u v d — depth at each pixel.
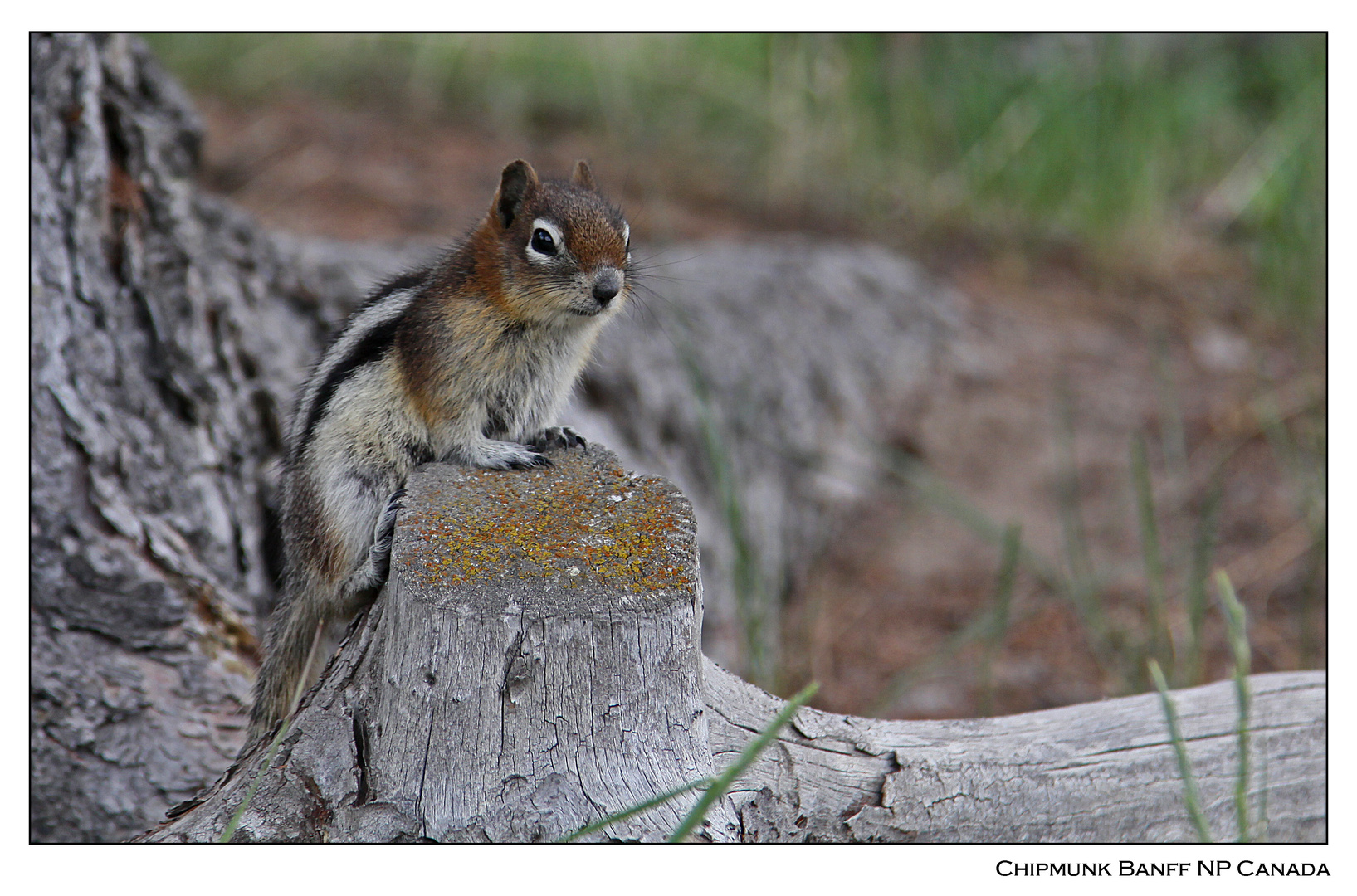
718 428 14.17
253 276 11.49
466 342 8.26
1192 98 22.08
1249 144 22.28
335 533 8.13
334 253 13.27
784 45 21.78
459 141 20.69
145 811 8.90
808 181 21.11
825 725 7.52
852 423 16.08
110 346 9.46
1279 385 17.53
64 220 9.43
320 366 8.74
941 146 21.80
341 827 6.20
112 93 10.13
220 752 9.12
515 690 5.90
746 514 13.91
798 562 14.60
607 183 20.19
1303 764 8.20
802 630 13.24
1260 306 19.67
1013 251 20.92
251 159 18.56
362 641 6.66
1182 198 22.17
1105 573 14.00
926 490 13.27
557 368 8.73
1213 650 12.66
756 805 7.17
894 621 13.62
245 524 10.16
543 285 8.16
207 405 9.95
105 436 9.17
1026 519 14.98
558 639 5.86
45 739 8.76
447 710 5.92
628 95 22.11
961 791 7.59
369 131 20.33
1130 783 7.89
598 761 5.96
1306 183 19.69
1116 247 20.84
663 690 6.03
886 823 7.45
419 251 13.96
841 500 15.38
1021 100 21.66
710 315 15.36
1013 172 21.28
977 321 18.62
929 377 17.20
